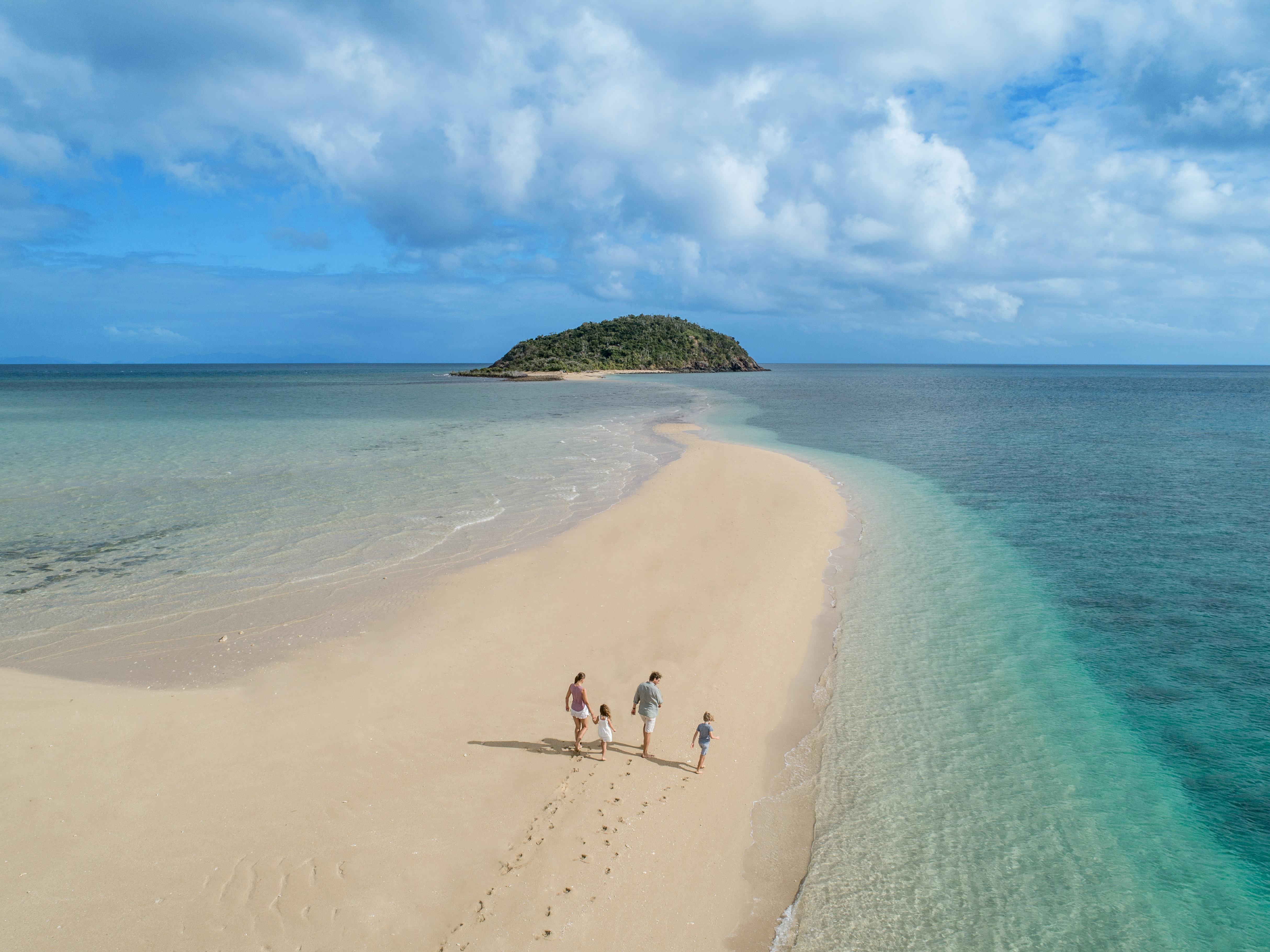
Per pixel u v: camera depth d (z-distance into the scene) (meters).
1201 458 37.22
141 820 8.41
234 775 9.34
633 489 27.53
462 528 21.52
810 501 26.44
